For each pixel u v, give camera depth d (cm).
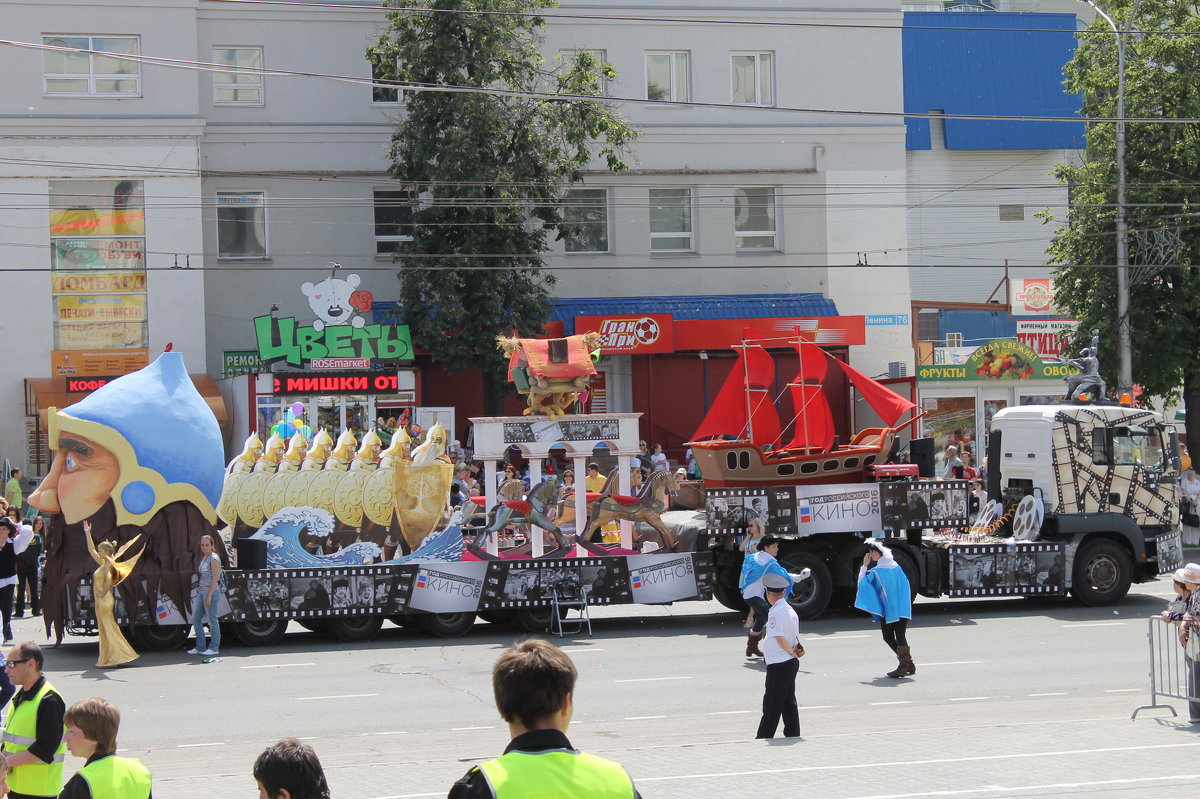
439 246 3356
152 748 1191
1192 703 1151
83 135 3338
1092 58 3294
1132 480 2064
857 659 1631
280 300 3597
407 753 1123
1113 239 3209
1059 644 1722
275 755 500
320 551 1872
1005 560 2011
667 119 3844
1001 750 1002
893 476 2027
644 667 1600
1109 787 859
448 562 1859
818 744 1046
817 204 3938
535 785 414
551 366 1950
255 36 3578
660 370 3694
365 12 3638
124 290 3366
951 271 5112
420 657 1705
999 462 2166
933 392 3731
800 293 3916
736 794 859
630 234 3831
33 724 741
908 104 5134
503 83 3356
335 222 3634
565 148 3544
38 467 3269
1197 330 3197
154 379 1820
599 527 1964
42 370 3306
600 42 3803
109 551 1683
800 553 1959
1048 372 3753
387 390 3216
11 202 3294
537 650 441
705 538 1984
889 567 1505
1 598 1873
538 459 1952
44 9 3319
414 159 3288
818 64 3938
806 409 2088
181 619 1747
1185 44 3141
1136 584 2166
